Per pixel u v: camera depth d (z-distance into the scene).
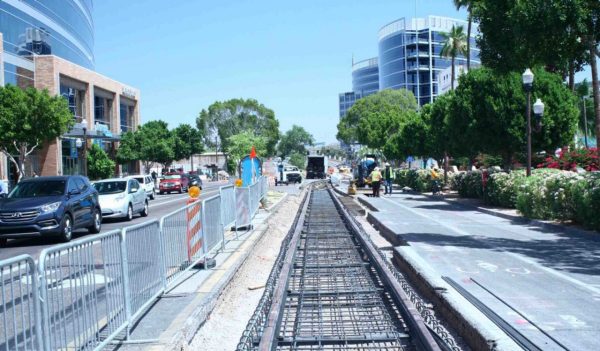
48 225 16.64
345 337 7.32
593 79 18.44
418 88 145.38
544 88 27.75
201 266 11.50
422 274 10.22
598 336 6.63
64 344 5.08
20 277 4.33
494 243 15.35
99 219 20.42
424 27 146.12
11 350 4.16
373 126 87.94
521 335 6.66
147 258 7.86
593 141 51.62
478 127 29.27
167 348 6.32
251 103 103.19
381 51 157.88
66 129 35.09
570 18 13.36
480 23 15.61
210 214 12.41
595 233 16.11
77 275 5.42
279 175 73.25
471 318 7.18
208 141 103.94
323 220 24.03
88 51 70.38
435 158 52.66
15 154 41.22
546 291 9.24
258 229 18.80
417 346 6.77
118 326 6.44
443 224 20.56
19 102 32.16
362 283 10.81
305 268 12.35
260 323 7.45
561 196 18.55
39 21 50.50
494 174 27.11
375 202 33.62
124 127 71.75
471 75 30.14
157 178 66.81
